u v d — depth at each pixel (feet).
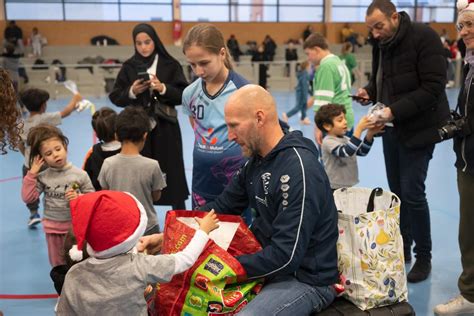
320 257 6.74
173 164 12.80
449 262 12.18
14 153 25.14
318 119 12.10
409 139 10.62
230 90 8.78
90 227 5.93
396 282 7.11
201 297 6.36
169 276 6.12
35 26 63.82
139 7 66.90
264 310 6.32
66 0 64.44
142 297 6.12
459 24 8.77
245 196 7.66
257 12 70.90
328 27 71.82
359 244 6.88
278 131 6.91
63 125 33.06
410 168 10.84
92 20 65.51
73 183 10.69
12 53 45.73
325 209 6.71
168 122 12.71
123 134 10.33
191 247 6.31
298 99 31.73
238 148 8.87
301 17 72.28
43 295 10.97
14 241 14.15
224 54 8.71
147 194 10.53
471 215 9.38
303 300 6.58
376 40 11.13
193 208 9.80
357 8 73.00
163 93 12.35
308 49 15.19
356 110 39.99
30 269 12.34
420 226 11.13
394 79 10.72
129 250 6.22
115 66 52.37
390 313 6.98
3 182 20.20
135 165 10.41
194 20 69.00
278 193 6.57
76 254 6.07
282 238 6.38
